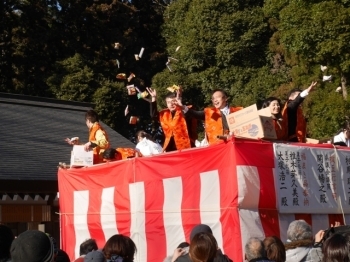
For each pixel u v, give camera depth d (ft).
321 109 59.06
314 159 25.58
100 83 81.00
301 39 57.62
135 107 83.46
